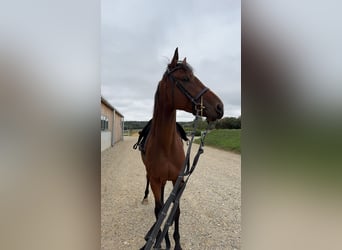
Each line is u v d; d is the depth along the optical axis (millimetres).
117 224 3135
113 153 11305
